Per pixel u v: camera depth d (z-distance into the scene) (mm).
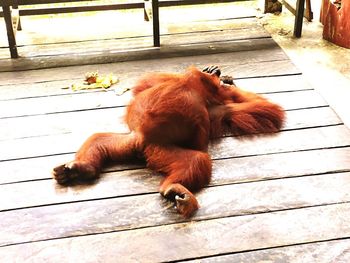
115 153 2160
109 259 1724
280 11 3592
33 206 1955
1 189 2041
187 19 3533
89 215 1907
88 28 3438
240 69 2898
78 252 1755
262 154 2207
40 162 2189
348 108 2520
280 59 2994
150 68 2926
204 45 3176
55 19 3592
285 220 1864
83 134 2359
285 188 2012
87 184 2059
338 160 2162
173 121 2098
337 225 1839
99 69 2926
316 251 1738
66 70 2924
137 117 2178
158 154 2090
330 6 3096
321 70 2869
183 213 1882
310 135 2320
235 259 1713
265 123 2377
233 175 2088
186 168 2002
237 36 3279
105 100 2619
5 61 3027
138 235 1815
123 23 3498
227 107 2404
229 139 2309
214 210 1912
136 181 2066
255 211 1905
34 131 2387
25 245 1787
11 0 2885
